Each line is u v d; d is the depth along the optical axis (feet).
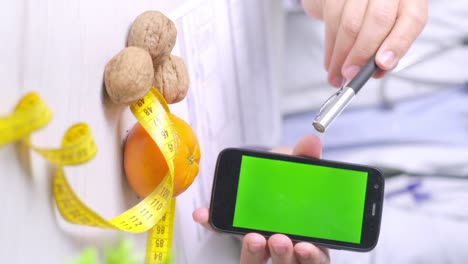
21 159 1.11
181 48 1.90
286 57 4.24
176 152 1.47
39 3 1.15
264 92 3.13
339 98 1.83
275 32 3.38
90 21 1.33
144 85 1.32
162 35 1.42
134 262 1.47
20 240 1.11
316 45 4.24
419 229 3.97
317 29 4.22
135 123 1.58
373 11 1.97
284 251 1.71
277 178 1.76
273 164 1.76
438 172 4.05
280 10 3.44
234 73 2.52
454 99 4.14
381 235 3.95
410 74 4.13
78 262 1.26
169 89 1.50
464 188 4.02
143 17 1.43
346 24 2.04
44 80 1.17
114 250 1.44
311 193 1.78
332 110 1.80
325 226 1.79
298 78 4.25
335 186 1.79
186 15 1.94
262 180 1.76
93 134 1.36
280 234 1.73
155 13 1.44
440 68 4.14
